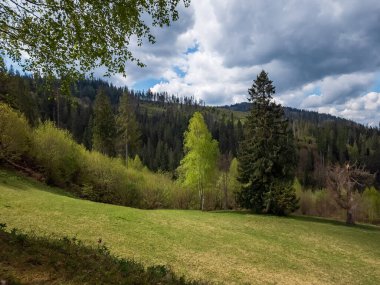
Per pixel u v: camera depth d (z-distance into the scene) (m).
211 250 20.47
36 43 7.26
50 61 7.48
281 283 16.45
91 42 7.32
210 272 16.05
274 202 38.28
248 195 39.47
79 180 42.09
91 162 43.62
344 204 41.97
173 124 139.38
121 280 6.23
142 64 8.27
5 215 18.55
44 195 27.17
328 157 111.81
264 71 41.03
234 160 50.91
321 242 27.97
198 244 21.38
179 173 44.81
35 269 5.77
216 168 44.16
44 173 37.06
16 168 34.50
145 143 124.81
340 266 21.62
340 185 43.06
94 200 39.78
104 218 23.34
